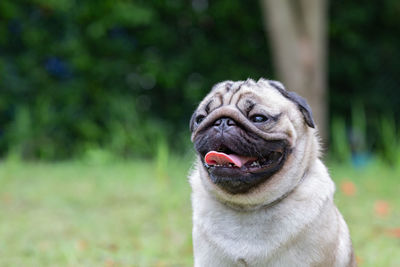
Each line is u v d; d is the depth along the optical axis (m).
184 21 14.16
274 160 4.25
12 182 10.03
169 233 7.23
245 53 14.26
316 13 11.34
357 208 8.43
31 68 13.20
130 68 13.80
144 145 13.16
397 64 14.38
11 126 12.93
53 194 9.23
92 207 8.59
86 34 13.48
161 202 8.55
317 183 4.38
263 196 4.23
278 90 4.54
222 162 4.12
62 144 13.19
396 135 14.01
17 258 6.25
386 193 9.41
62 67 13.48
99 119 13.45
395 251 6.59
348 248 4.74
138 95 14.05
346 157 11.78
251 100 4.26
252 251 4.25
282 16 11.25
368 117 14.15
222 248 4.32
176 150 13.50
